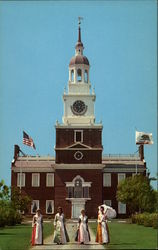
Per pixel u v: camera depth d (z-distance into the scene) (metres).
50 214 96.75
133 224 69.19
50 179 99.06
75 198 91.31
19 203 82.81
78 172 92.50
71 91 98.06
